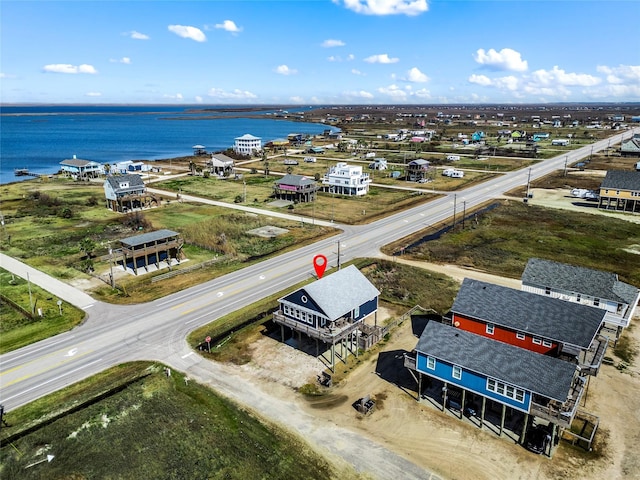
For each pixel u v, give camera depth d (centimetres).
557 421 3209
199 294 6116
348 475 3148
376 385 4206
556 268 5228
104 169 16338
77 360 4562
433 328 3947
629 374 4275
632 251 7581
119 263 7325
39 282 6550
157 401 3922
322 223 9569
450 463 3256
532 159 17700
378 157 19162
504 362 3503
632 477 3109
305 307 4606
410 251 7756
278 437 3516
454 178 14425
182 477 3106
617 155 18062
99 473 3144
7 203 11619
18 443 3425
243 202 11588
